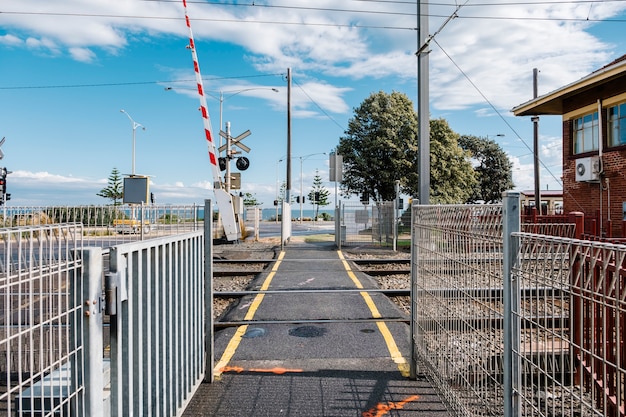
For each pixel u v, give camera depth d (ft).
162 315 10.29
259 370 15.23
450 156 126.93
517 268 8.03
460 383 10.57
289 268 40.40
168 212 33.04
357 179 128.06
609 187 53.06
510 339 8.21
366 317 22.44
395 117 124.36
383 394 13.37
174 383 11.14
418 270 14.16
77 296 7.11
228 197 55.47
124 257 8.47
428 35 22.57
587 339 8.94
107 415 8.32
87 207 29.91
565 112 61.67
